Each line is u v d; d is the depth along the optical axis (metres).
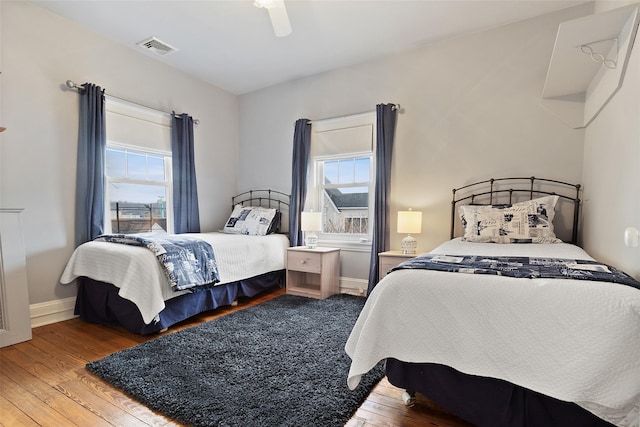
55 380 1.74
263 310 2.93
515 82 2.87
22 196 2.54
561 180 2.69
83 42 2.91
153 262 2.38
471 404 1.29
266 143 4.38
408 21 2.84
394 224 3.46
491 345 1.20
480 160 3.03
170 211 3.77
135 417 1.43
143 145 3.43
